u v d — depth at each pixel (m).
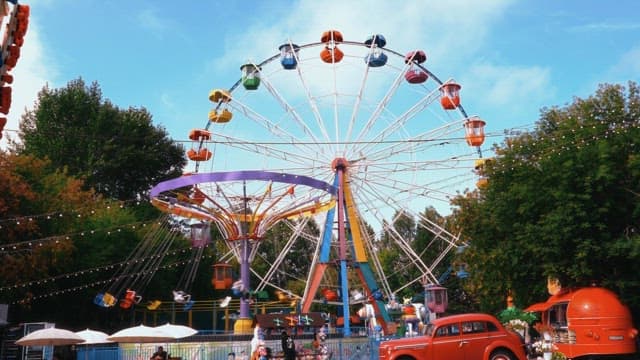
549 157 25.70
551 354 22.98
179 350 28.92
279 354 26.38
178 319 49.91
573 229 24.42
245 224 32.66
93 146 51.62
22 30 9.00
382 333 32.59
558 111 30.58
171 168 58.62
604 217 24.72
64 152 50.72
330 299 37.00
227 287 33.91
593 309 22.17
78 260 38.75
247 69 40.59
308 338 30.11
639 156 23.52
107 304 35.16
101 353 29.64
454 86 40.12
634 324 25.02
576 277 24.59
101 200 45.94
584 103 26.95
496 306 40.00
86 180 49.91
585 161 24.73
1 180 32.50
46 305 39.22
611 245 23.84
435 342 19.66
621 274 24.62
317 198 35.34
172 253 44.47
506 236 28.66
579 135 25.50
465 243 37.81
